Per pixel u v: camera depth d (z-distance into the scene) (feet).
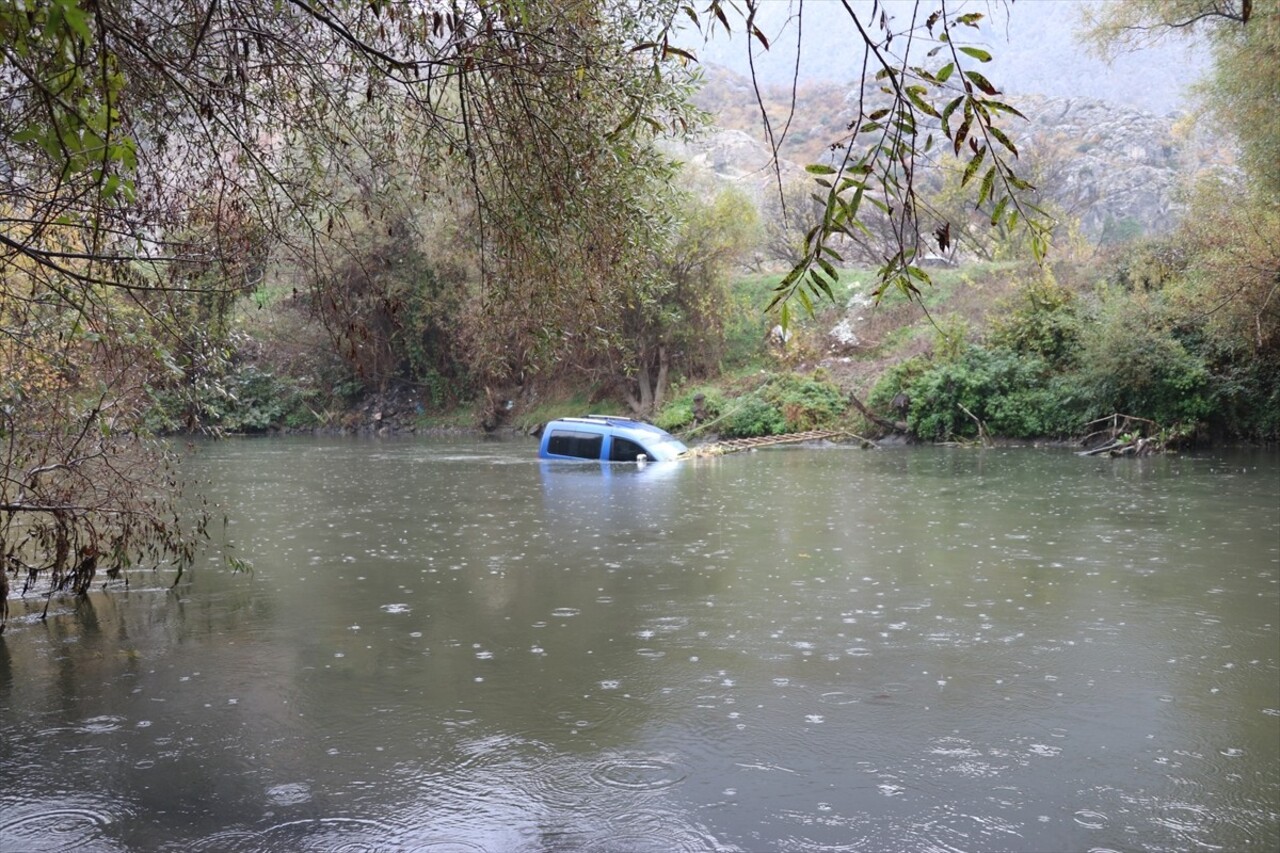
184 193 15.96
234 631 23.52
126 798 14.71
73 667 20.81
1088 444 72.59
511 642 22.45
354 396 108.47
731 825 13.80
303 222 16.99
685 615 24.75
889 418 81.56
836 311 96.53
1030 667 20.40
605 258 16.71
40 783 15.21
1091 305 77.10
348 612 25.26
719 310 91.86
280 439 94.99
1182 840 13.29
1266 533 35.70
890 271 6.91
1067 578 28.53
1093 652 21.36
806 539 35.78
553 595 27.04
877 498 47.03
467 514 42.93
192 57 11.74
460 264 72.43
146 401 23.36
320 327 96.27
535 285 16.39
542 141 14.88
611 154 15.98
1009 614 24.54
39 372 20.83
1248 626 23.26
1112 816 13.96
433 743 16.69
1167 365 68.03
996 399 77.20
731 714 17.89
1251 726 17.16
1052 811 14.14
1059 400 74.54
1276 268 55.93
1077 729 17.11
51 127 8.50
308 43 15.78
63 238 15.51
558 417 98.07
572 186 15.05
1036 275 80.79
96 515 26.50
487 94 14.51
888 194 6.89
